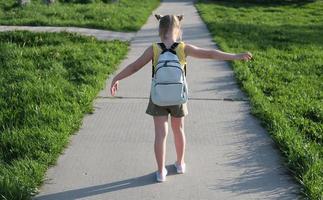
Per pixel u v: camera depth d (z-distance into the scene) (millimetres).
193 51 4551
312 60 10312
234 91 7738
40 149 5270
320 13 20297
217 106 7000
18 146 5301
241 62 9516
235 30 14227
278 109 6762
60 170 4969
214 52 4547
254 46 11766
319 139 5855
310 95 7660
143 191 4605
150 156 5316
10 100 6621
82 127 6078
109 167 5055
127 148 5508
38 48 9859
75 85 7523
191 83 8133
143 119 6398
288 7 22297
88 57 9148
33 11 15531
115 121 6312
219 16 18141
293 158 5109
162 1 24375
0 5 16875
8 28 12930
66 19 14562
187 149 5512
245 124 6312
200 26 15055
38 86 7129
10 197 4293
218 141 5754
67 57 9102
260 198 4500
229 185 4734
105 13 15336
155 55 4555
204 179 4848
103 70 8500
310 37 13719
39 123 5922
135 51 10609
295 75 8930
